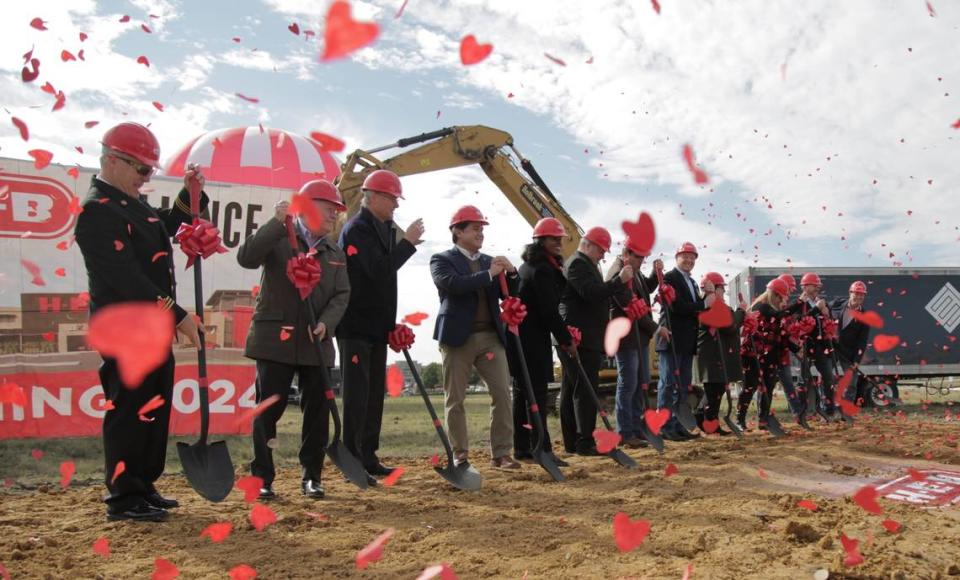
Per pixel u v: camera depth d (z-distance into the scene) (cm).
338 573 252
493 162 1102
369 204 448
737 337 700
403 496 392
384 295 434
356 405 423
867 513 329
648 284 663
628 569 248
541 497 380
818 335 845
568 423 573
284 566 260
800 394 855
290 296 386
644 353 627
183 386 717
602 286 537
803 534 286
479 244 497
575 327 553
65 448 646
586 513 339
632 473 455
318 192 398
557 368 1127
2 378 651
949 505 355
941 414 995
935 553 264
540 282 516
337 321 399
